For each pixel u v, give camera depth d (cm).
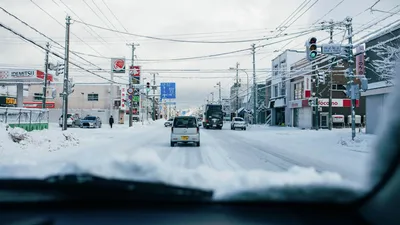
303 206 343
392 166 367
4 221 301
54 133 2017
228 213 326
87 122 4219
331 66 3288
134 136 2783
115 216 315
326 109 4088
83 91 6719
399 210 338
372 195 345
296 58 4800
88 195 341
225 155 1455
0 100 4331
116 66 4738
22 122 2591
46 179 355
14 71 3625
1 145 1506
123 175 367
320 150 1691
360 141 1911
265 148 1795
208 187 365
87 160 425
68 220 305
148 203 343
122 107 5781
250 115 6544
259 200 342
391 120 384
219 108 4456
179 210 332
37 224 296
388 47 2209
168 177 378
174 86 5150
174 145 1911
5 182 349
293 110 4656
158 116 12538
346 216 330
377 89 2408
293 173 443
